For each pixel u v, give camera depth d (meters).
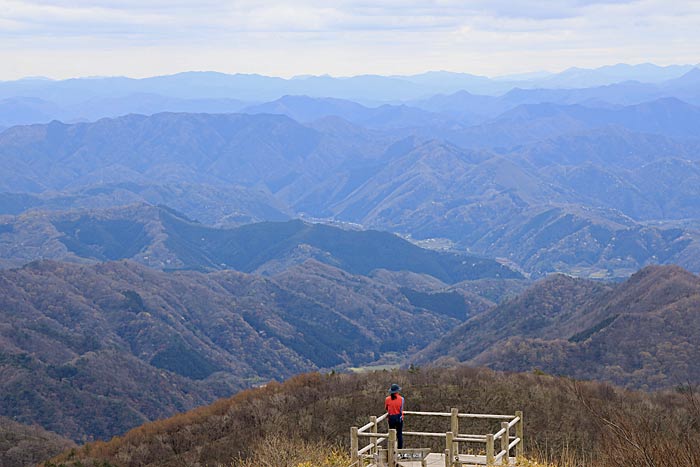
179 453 51.22
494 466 15.90
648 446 11.20
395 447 16.59
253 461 36.03
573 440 40.38
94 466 50.62
